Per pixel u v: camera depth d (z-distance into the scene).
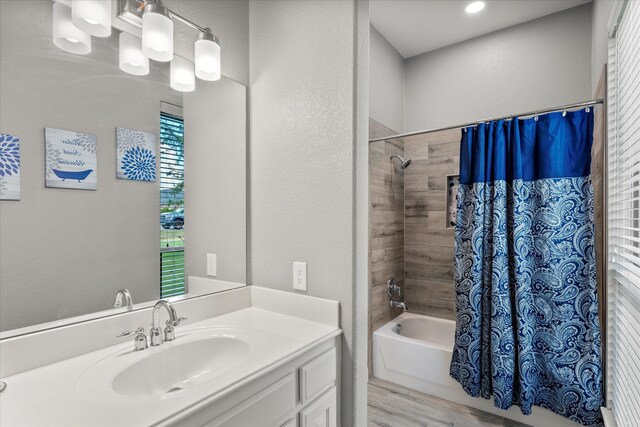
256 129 1.60
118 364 0.96
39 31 0.96
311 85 1.42
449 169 2.90
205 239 1.44
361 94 1.35
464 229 2.17
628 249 1.19
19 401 0.76
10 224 0.92
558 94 2.47
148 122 1.24
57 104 1.00
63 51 1.02
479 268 2.04
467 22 2.61
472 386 2.03
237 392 0.87
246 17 1.63
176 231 1.34
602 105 1.63
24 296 0.94
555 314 1.80
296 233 1.46
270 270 1.56
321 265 1.39
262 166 1.58
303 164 1.44
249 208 1.62
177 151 1.34
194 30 1.40
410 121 3.12
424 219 3.02
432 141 2.98
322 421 1.19
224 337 1.21
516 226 1.89
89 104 1.08
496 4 2.39
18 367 0.90
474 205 2.08
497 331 1.90
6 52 0.91
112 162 1.14
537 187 1.88
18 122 0.93
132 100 1.19
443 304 2.93
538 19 2.55
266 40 1.57
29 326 0.94
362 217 1.36
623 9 1.17
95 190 1.10
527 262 1.88
